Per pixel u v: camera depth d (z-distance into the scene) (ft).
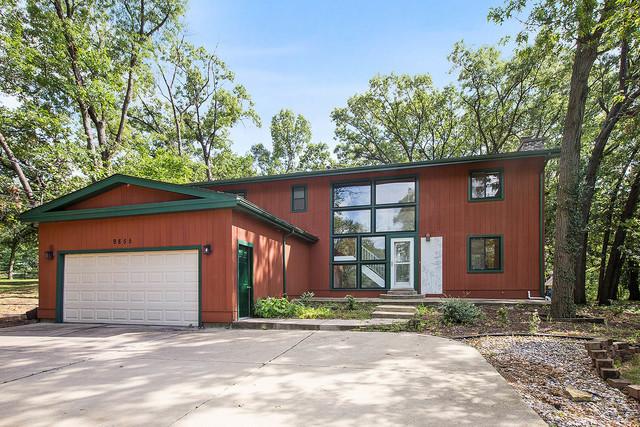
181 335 24.99
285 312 30.60
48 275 33.12
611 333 24.21
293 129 121.29
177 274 29.55
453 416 11.01
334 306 37.04
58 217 32.42
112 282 31.35
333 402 12.25
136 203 31.58
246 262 31.19
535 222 39.19
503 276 39.55
